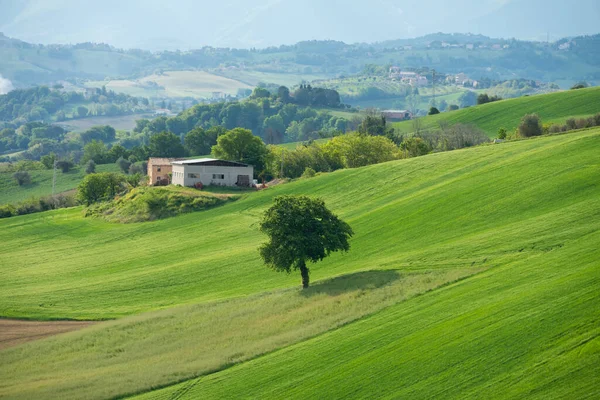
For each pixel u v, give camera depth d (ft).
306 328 403.75
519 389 269.03
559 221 489.26
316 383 322.14
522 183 640.99
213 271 654.12
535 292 348.59
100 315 552.82
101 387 363.56
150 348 431.43
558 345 289.33
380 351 337.31
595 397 250.57
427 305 384.47
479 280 402.11
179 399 336.49
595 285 333.83
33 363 429.38
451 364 302.86
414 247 561.43
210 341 424.05
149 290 620.08
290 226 524.52
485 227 553.64
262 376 343.87
